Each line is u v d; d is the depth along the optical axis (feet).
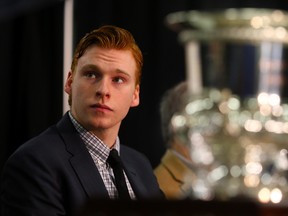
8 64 17.38
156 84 19.43
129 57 8.33
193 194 13.21
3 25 17.31
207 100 16.25
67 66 16.67
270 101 16.22
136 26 19.42
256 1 20.34
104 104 8.22
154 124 19.10
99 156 8.50
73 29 17.47
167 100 12.55
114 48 8.26
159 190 9.50
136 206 5.37
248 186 15.38
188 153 12.32
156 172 12.10
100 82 8.21
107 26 8.54
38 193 7.95
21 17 17.40
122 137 18.89
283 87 16.43
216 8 19.89
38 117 17.38
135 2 19.42
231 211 5.37
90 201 5.37
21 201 7.93
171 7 19.57
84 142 8.48
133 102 8.73
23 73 17.44
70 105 8.73
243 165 15.56
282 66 16.39
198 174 14.30
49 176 8.05
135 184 8.93
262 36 16.20
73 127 8.54
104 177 8.45
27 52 17.43
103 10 18.94
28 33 17.38
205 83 16.72
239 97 16.28
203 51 17.10
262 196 15.28
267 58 16.31
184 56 19.48
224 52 16.46
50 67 17.40
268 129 15.72
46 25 17.42
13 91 17.43
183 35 17.97
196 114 15.61
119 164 8.57
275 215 5.49
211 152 15.55
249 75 16.33
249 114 15.96
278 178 16.26
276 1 20.39
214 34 16.49
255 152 15.71
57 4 17.25
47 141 8.34
